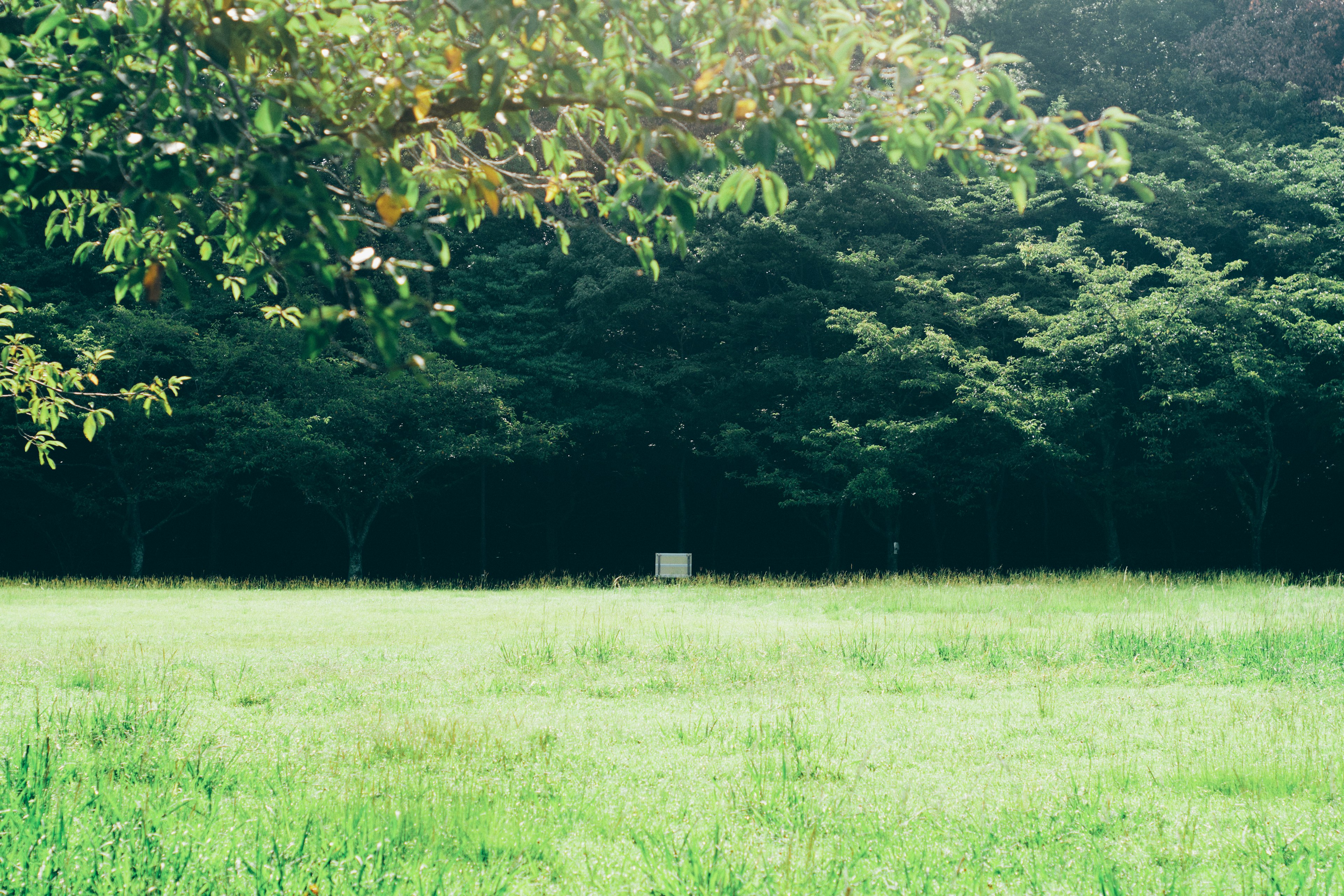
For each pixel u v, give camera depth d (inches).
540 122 630.5
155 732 250.7
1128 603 661.3
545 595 821.9
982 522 1428.4
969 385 1060.5
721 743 260.1
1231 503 1321.4
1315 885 143.5
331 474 1105.4
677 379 1192.8
